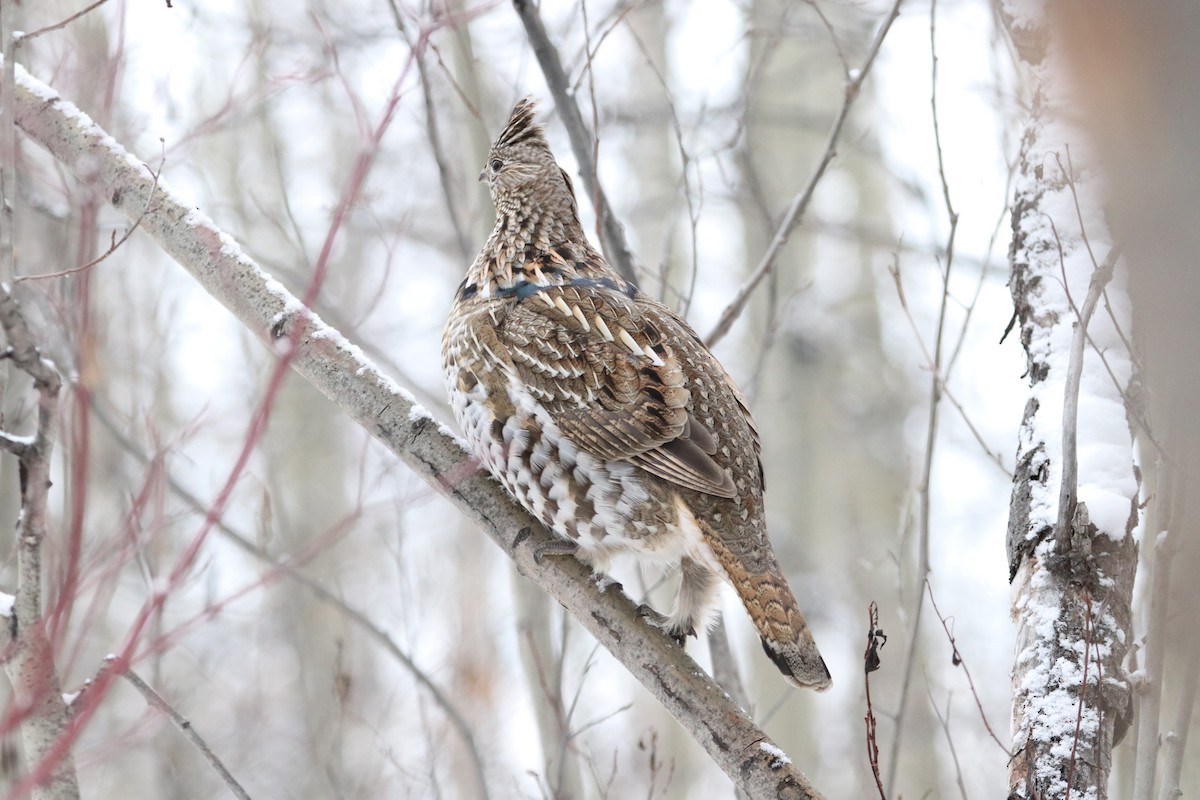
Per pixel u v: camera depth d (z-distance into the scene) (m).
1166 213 3.69
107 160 8.46
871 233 21.53
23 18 11.30
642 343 8.25
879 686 19.02
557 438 8.07
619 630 7.42
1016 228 8.34
